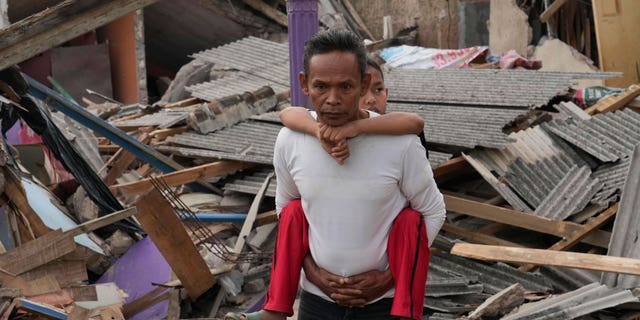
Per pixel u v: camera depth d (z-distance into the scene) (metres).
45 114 6.55
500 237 7.02
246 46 11.45
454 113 8.16
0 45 5.57
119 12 5.76
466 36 14.57
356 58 2.99
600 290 4.96
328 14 15.00
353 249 3.17
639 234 5.26
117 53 15.53
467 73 9.13
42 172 7.94
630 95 8.40
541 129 7.75
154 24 16.33
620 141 7.41
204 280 5.93
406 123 3.08
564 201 6.72
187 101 10.30
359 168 3.09
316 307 3.31
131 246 6.77
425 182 3.14
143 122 9.20
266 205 7.53
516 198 6.86
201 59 11.39
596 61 14.18
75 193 7.49
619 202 6.09
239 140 8.20
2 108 6.55
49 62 14.38
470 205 6.68
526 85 8.55
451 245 6.39
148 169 8.39
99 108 10.91
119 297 5.79
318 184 3.13
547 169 7.20
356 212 3.13
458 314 5.88
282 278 3.26
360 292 3.17
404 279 3.14
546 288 5.97
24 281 5.26
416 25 15.03
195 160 8.35
